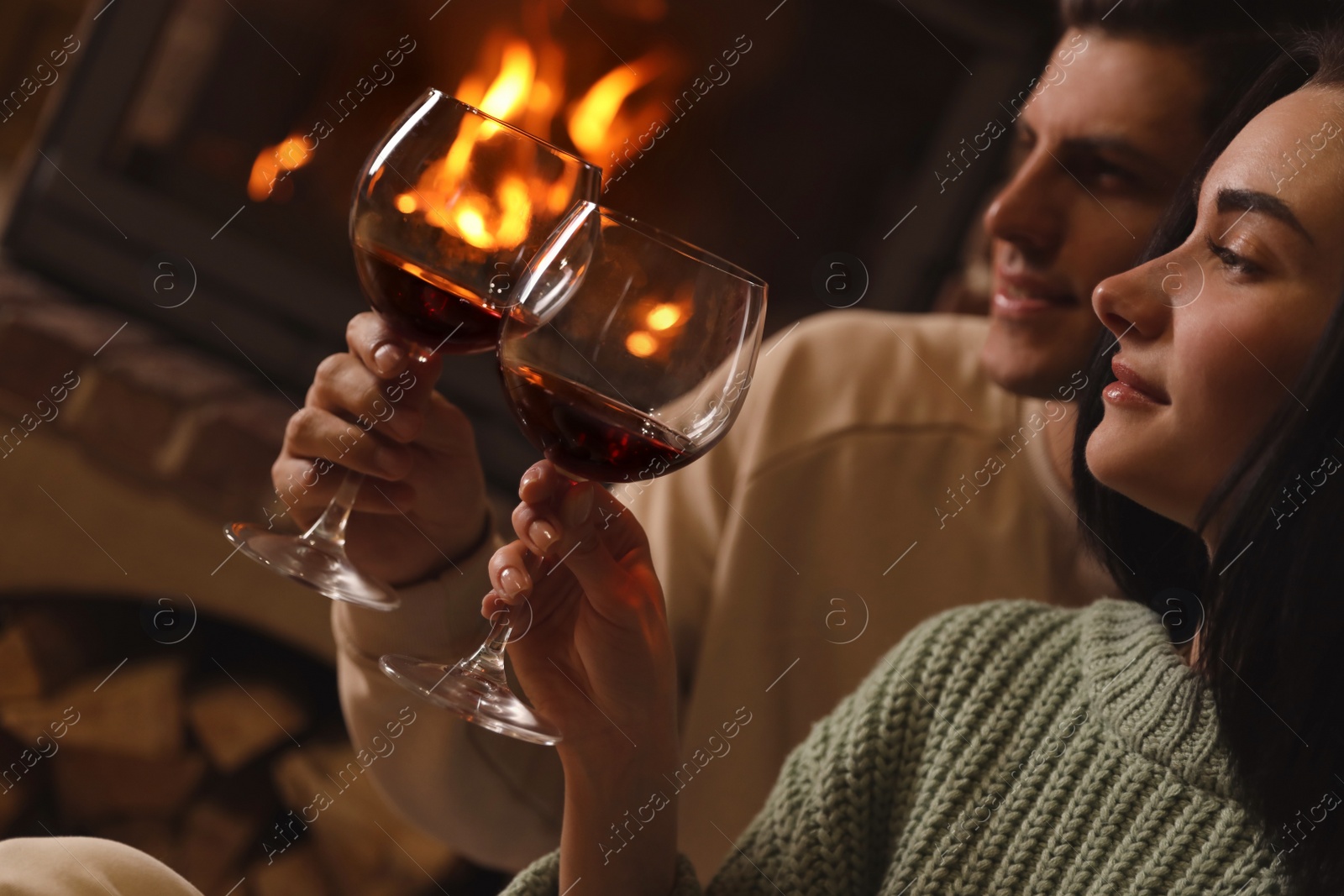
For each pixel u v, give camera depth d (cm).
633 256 56
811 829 69
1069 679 69
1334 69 57
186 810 162
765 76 182
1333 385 54
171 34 168
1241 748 58
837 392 118
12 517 149
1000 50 172
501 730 59
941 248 175
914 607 113
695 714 112
